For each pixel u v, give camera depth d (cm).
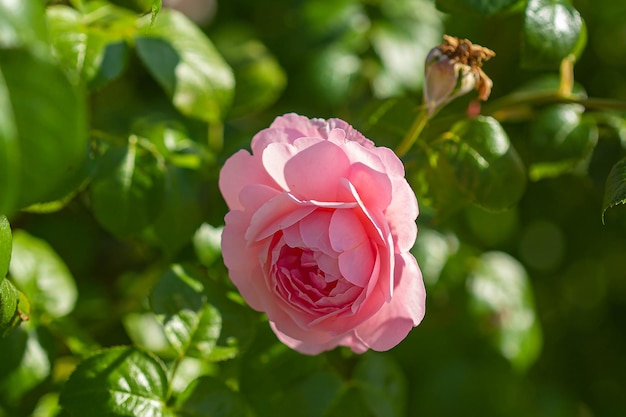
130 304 93
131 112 98
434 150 84
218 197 87
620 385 111
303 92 99
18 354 82
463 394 104
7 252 75
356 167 75
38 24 66
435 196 85
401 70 98
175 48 86
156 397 80
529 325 97
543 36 83
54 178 66
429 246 93
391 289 74
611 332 112
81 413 79
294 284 77
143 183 84
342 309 76
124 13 86
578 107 89
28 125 66
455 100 89
